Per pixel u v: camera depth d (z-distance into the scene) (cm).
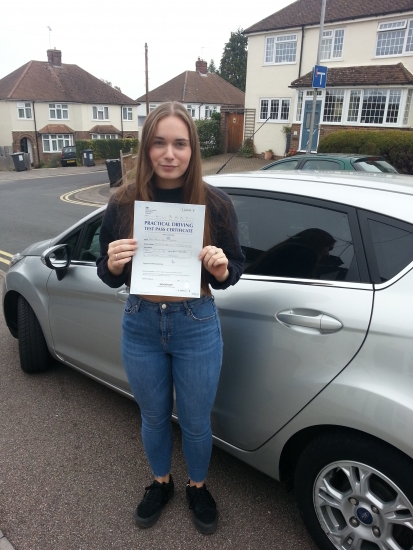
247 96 2322
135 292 167
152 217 164
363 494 170
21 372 351
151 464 213
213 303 186
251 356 198
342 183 203
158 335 181
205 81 4303
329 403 172
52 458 255
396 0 1855
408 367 154
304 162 850
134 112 4378
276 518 215
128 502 225
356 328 166
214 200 174
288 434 191
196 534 207
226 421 216
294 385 183
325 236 190
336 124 1986
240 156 2372
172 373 191
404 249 168
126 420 291
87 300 275
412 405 152
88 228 288
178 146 164
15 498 226
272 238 207
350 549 180
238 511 220
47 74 4006
